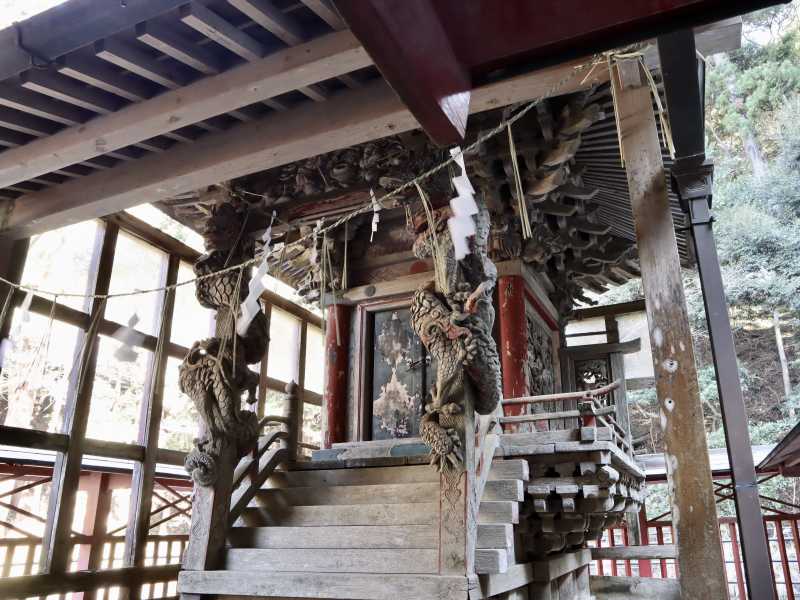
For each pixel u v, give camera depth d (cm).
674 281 470
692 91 411
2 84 523
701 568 411
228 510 668
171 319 1083
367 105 586
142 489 965
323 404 1006
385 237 1056
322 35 491
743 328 2725
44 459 874
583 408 659
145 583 943
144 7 422
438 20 161
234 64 521
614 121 904
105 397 1344
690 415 439
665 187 496
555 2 162
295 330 1508
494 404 577
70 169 711
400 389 983
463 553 513
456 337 568
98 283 950
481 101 548
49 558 802
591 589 851
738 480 413
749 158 3045
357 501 667
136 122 554
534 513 660
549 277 1229
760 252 2711
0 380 1061
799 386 2498
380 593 523
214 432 672
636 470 802
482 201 627
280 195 927
